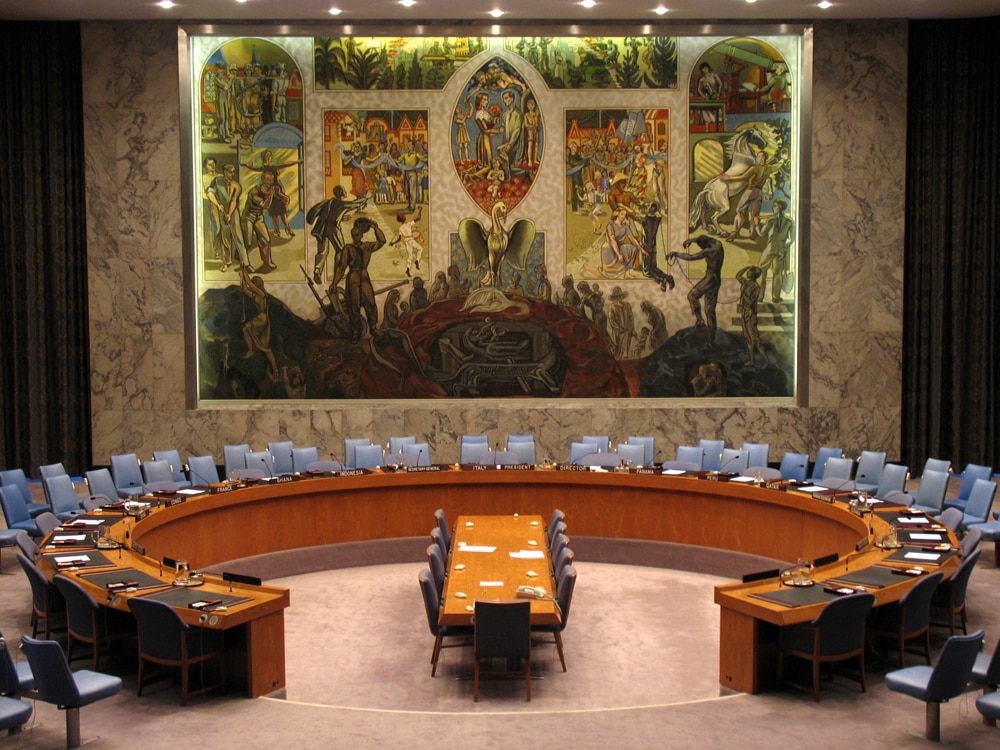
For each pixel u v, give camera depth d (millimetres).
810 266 17094
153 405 17172
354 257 17547
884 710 6707
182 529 11258
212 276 17469
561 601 8203
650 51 17391
